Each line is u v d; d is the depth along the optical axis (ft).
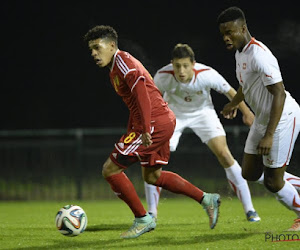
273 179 56.80
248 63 55.11
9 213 100.37
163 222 73.20
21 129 205.46
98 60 55.21
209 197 58.49
